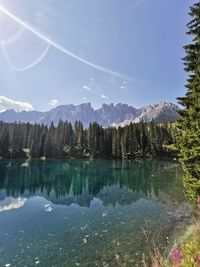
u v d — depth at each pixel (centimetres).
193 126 1494
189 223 1994
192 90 1580
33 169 7319
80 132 12706
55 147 12106
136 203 2989
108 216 2406
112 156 11369
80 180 5262
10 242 1770
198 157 1491
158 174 5812
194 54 1538
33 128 13512
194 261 562
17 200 3378
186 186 1634
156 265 639
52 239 1808
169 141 12669
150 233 1841
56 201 3294
